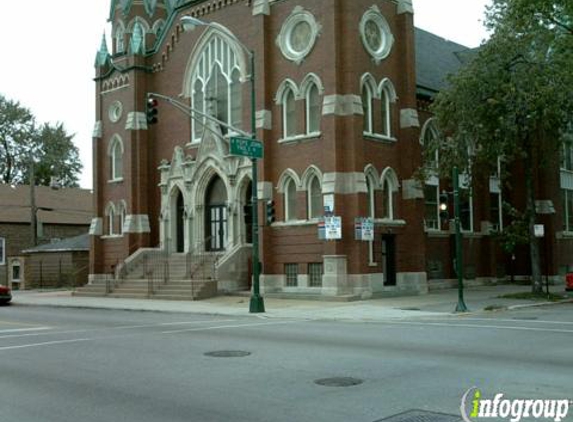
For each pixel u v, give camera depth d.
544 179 40.16
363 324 20.61
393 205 32.50
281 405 9.30
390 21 32.94
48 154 79.81
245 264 34.12
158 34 41.94
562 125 29.77
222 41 36.84
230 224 35.19
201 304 29.41
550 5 29.67
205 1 37.72
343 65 30.56
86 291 37.94
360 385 10.55
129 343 16.38
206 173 37.03
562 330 17.75
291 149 32.12
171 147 39.88
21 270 49.47
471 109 28.97
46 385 11.09
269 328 19.59
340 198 29.75
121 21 45.12
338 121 30.08
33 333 19.16
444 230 36.94
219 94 36.94
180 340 16.78
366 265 29.64
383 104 32.59
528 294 29.64
